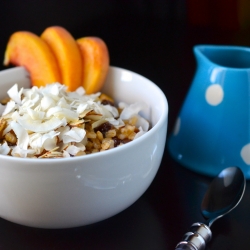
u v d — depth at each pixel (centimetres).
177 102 60
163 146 46
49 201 42
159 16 79
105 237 46
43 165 40
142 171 44
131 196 45
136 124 50
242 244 45
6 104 52
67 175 41
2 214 44
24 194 42
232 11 76
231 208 48
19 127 46
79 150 45
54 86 49
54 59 54
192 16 78
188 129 52
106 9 77
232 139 51
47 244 45
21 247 45
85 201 42
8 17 68
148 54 71
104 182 42
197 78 52
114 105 54
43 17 70
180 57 71
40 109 48
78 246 45
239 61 54
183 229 46
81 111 48
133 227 46
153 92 50
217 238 46
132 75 53
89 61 54
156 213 48
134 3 78
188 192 50
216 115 51
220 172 50
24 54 54
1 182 42
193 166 52
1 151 45
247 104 50
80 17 74
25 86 55
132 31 76
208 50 54
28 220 44
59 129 46
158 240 45
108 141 47
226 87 50
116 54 71
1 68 64
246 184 51
